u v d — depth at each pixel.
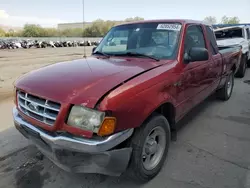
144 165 2.55
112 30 3.99
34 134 2.35
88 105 2.00
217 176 2.75
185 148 3.41
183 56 3.11
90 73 2.46
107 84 2.19
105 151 2.06
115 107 2.04
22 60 14.83
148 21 3.71
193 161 3.07
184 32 3.28
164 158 2.86
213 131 3.97
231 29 9.64
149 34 3.43
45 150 2.34
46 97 2.17
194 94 3.47
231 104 5.37
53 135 2.15
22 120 2.51
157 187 2.59
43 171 2.91
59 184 2.67
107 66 2.72
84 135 2.03
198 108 5.09
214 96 5.65
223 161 3.06
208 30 4.20
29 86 2.41
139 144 2.36
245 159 3.10
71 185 2.65
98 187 2.61
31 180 2.75
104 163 2.11
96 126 2.00
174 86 2.81
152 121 2.49
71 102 2.05
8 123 4.40
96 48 3.91
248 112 4.85
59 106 2.10
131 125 2.20
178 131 3.98
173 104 2.84
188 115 4.70
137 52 3.30
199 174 2.79
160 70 2.69
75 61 3.18
